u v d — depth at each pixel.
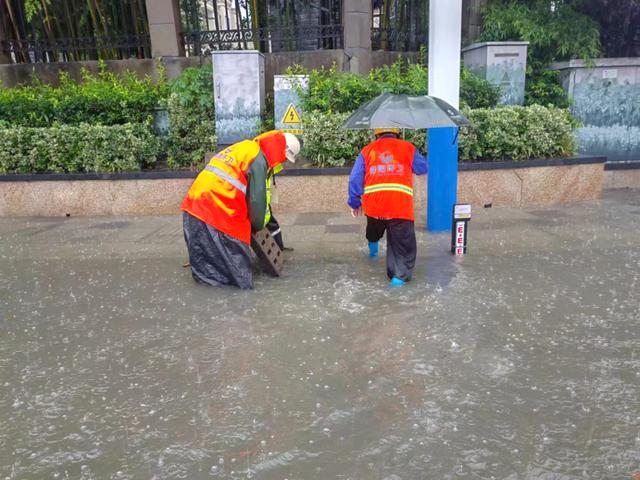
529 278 4.77
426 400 2.82
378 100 4.82
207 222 4.68
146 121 8.62
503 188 7.93
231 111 8.49
